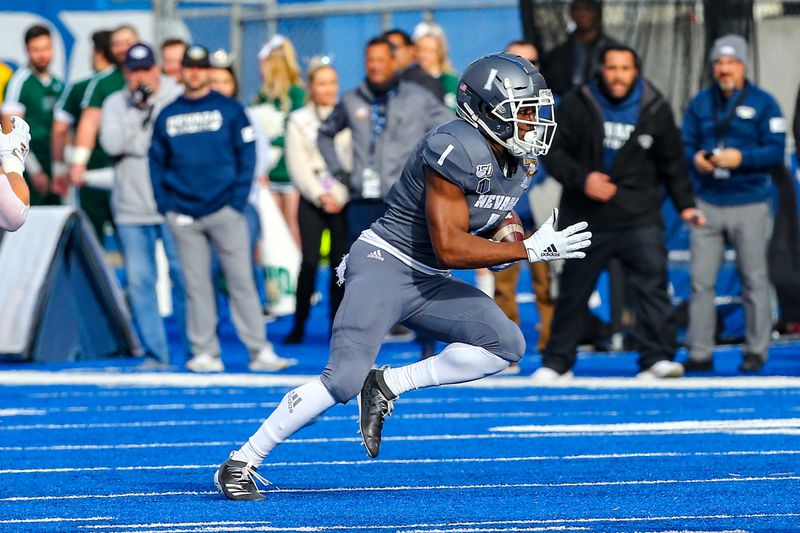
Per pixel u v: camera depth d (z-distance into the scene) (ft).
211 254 126.21
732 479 70.90
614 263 137.39
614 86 112.16
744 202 121.70
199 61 119.75
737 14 136.05
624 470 74.13
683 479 71.00
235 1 179.01
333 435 88.89
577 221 114.62
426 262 65.98
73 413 100.53
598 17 132.26
